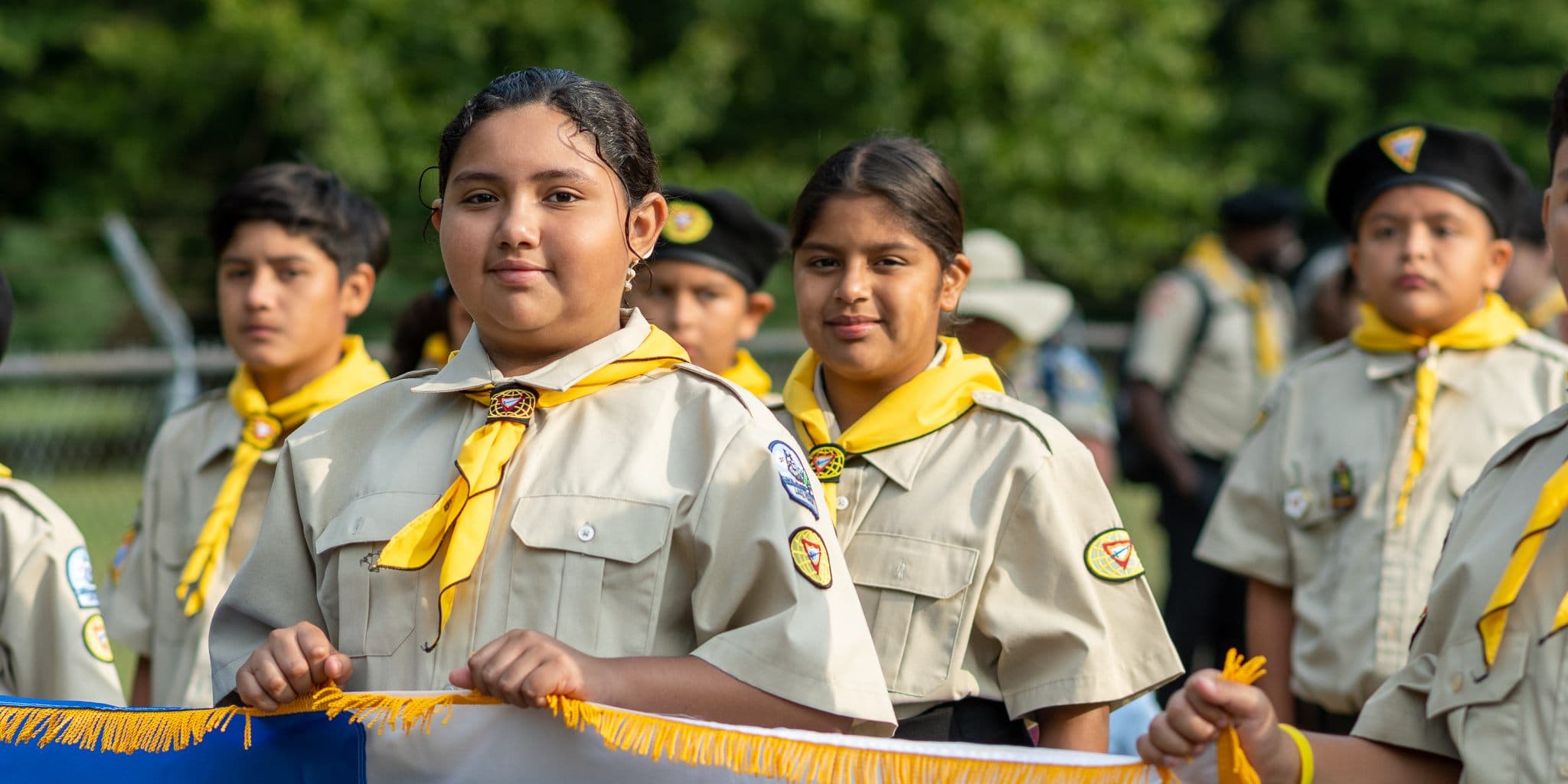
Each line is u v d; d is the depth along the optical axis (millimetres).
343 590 4082
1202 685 3553
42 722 4344
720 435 4039
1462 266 6777
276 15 24266
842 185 5246
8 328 6375
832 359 5270
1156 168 28234
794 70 26938
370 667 4012
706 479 3990
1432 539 6586
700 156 27188
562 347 4172
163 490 6918
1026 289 10695
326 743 4055
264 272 6777
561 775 3908
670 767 3879
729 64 25906
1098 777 3701
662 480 4016
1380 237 6918
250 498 6688
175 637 6641
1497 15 33188
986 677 5090
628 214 4207
